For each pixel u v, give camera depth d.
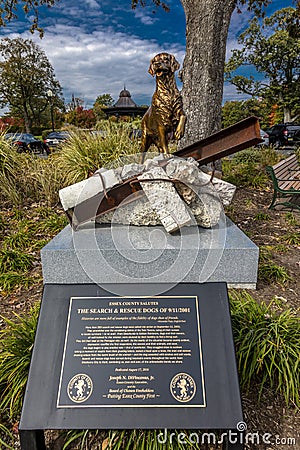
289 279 3.08
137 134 6.60
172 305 1.66
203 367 1.49
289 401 1.82
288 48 29.31
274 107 34.38
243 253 2.63
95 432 1.63
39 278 3.23
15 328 2.09
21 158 5.73
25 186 5.41
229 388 1.44
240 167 8.00
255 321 2.07
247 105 32.81
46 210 4.92
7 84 33.28
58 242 2.63
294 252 3.81
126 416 1.40
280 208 5.66
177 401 1.42
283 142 18.30
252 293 2.74
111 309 1.65
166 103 2.89
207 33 5.28
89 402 1.43
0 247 3.86
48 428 1.38
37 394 1.45
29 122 35.47
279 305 2.60
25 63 33.22
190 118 5.59
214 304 1.66
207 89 5.45
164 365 1.50
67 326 1.61
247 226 4.69
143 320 1.62
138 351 1.54
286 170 6.62
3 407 1.78
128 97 16.89
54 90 35.59
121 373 1.49
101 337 1.58
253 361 1.84
